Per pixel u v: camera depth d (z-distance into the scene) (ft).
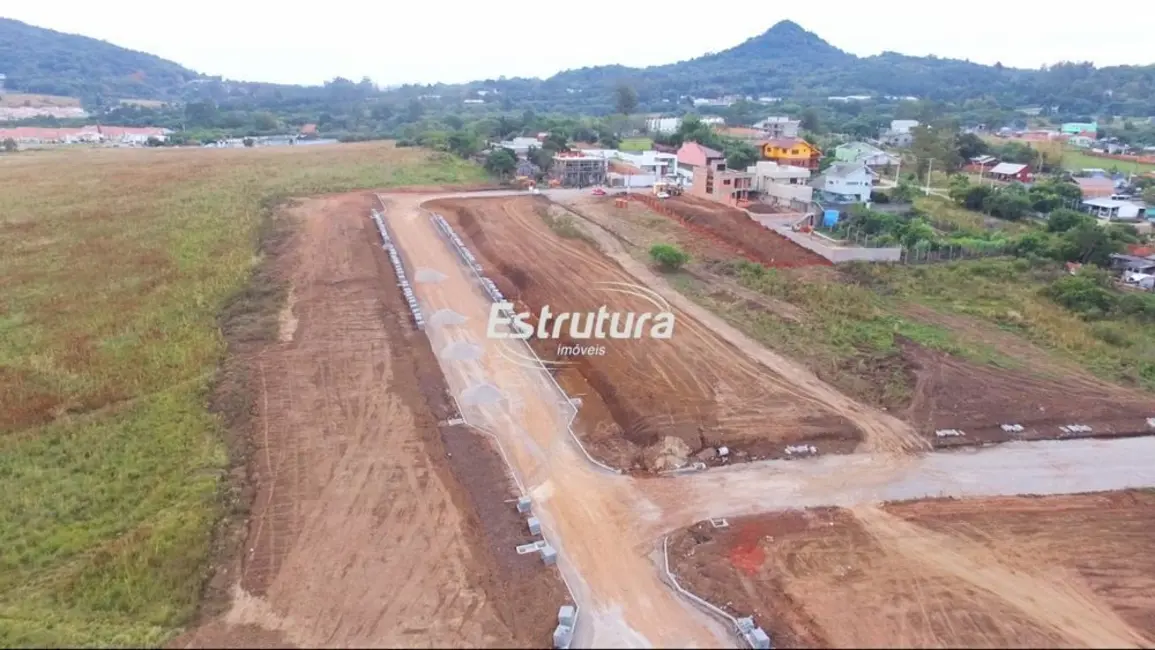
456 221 167.84
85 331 99.45
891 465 71.56
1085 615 52.49
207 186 204.54
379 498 63.93
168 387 83.92
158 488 64.64
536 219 166.30
